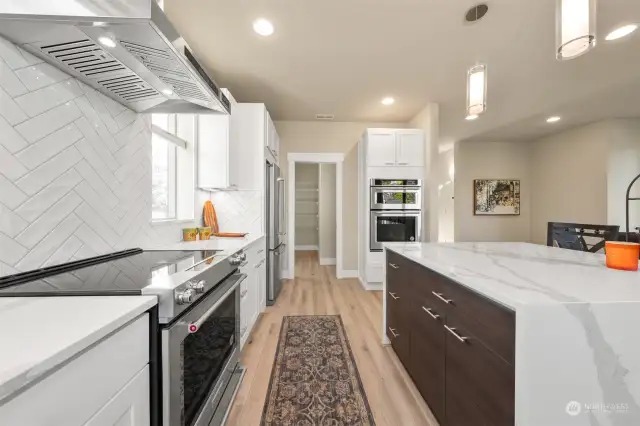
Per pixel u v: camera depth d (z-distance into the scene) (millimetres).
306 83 3457
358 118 4754
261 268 3096
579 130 5578
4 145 1022
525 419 808
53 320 696
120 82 1396
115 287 943
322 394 1795
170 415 925
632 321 820
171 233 2348
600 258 1544
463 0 2072
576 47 1307
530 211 6816
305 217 8320
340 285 4445
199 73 1362
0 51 1003
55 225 1232
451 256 1647
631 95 3975
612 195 5078
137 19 934
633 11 2197
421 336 1681
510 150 6785
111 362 718
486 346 1041
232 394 1598
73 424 604
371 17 2258
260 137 3223
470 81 2035
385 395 1785
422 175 4230
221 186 2857
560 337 811
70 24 945
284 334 2658
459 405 1250
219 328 1423
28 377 479
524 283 1026
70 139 1307
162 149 2611
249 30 2424
